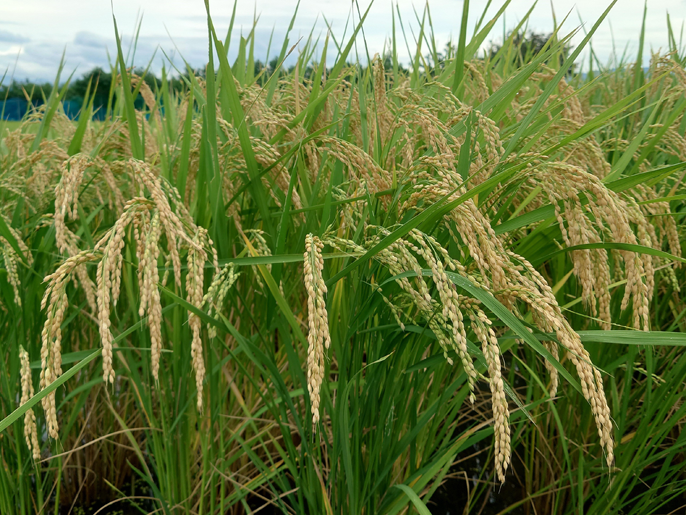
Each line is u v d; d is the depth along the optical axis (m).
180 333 0.53
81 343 0.78
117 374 0.64
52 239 0.58
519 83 0.54
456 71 0.61
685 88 0.70
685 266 0.73
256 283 0.66
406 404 0.55
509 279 0.41
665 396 0.59
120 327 0.60
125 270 0.56
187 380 0.55
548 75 0.64
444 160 0.46
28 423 0.43
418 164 0.46
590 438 0.71
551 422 0.71
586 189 0.40
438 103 0.60
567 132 0.63
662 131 0.58
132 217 0.39
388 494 0.52
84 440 0.76
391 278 0.40
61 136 0.93
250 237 0.63
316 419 0.34
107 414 0.77
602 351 0.63
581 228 0.41
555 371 0.39
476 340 0.50
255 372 0.70
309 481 0.51
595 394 0.34
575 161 0.59
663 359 0.71
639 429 0.56
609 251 0.60
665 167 0.41
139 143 0.54
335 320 0.48
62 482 0.75
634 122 0.96
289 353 0.49
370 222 0.49
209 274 0.55
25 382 0.43
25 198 0.67
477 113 0.49
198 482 0.64
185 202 0.60
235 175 0.61
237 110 0.51
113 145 0.68
